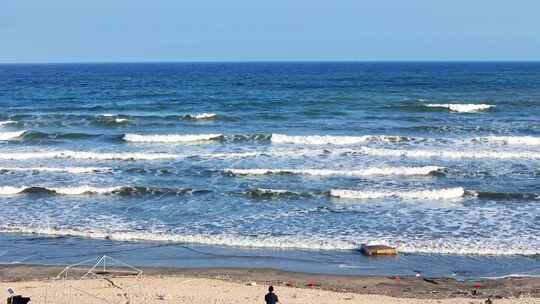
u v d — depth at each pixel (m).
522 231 28.34
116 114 64.94
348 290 21.95
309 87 111.00
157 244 27.45
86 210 32.28
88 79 153.88
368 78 151.50
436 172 38.53
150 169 40.25
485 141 48.41
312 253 26.20
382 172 38.62
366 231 28.61
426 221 29.97
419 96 85.75
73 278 23.14
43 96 91.50
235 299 20.28
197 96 89.62
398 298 20.62
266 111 66.69
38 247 27.19
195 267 24.66
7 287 21.48
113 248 27.02
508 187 35.66
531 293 21.58
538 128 53.66
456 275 23.70
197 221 30.36
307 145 47.34
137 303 19.67
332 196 34.22
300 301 20.05
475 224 29.42
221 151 45.34
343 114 63.88
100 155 43.59
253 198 34.19
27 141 50.22
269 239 27.72
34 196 34.84
